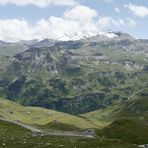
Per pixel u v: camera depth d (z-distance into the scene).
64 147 84.12
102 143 91.44
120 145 88.94
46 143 91.19
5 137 105.88
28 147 83.75
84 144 89.50
